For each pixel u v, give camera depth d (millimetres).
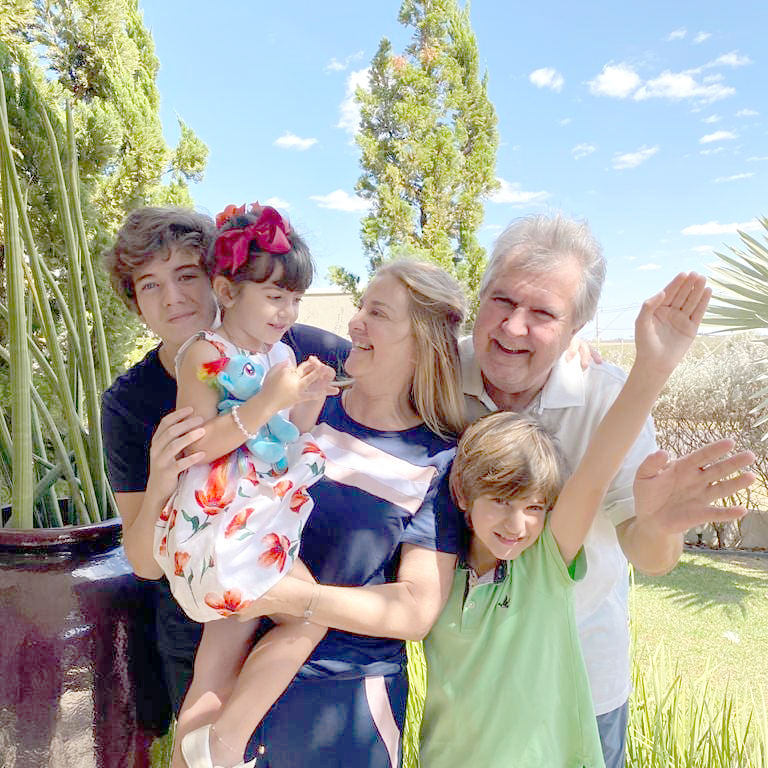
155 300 1688
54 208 3426
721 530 6832
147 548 1563
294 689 1479
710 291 1325
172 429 1466
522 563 1584
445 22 10703
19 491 1942
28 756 1760
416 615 1501
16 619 1767
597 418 1765
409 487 1588
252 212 1584
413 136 10617
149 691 1969
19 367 1934
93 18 4566
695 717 2312
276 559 1454
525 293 1655
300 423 1672
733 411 6457
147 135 4516
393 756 1517
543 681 1530
